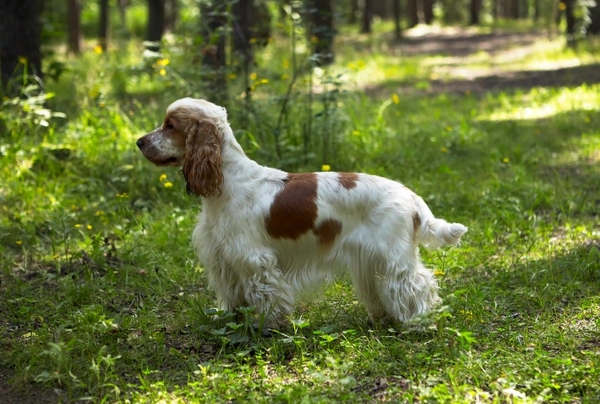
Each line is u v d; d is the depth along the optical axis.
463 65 21.92
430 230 4.68
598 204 7.62
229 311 4.87
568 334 4.61
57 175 8.31
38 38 10.72
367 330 4.84
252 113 8.81
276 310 4.70
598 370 4.02
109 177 8.12
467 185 8.20
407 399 3.83
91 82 12.02
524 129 11.29
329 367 4.23
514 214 7.03
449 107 13.70
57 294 5.54
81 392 4.11
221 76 8.74
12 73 10.48
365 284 4.70
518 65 20.66
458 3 43.97
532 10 54.66
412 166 9.12
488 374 4.06
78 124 9.46
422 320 4.45
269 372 4.29
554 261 5.86
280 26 8.92
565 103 13.35
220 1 9.28
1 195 7.60
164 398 3.96
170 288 5.72
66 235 6.39
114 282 5.77
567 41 21.75
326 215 4.62
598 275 5.59
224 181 4.66
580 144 10.13
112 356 4.46
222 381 4.09
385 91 16.83
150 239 6.61
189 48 8.82
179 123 4.67
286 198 4.63
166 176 7.96
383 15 49.16
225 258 4.70
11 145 8.58
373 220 4.60
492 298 5.24
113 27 33.72
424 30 38.75
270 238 4.66
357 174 4.76
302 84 9.53
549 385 3.90
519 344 4.45
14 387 4.17
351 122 10.37
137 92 14.05
